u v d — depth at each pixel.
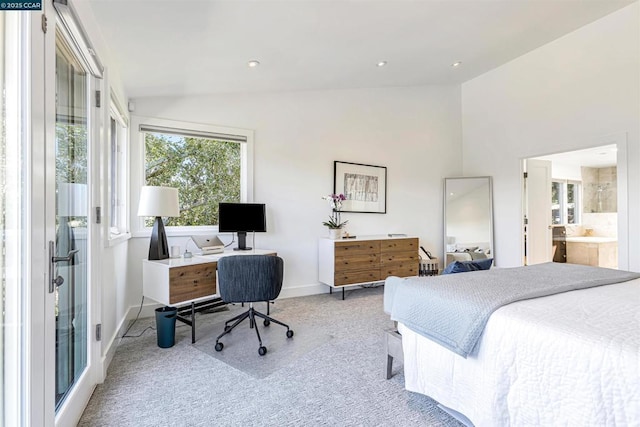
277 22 2.38
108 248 2.37
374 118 4.92
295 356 2.49
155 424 1.68
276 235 4.18
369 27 2.84
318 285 4.46
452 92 5.54
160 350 2.60
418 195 5.28
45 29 1.28
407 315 1.81
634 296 1.65
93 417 1.74
